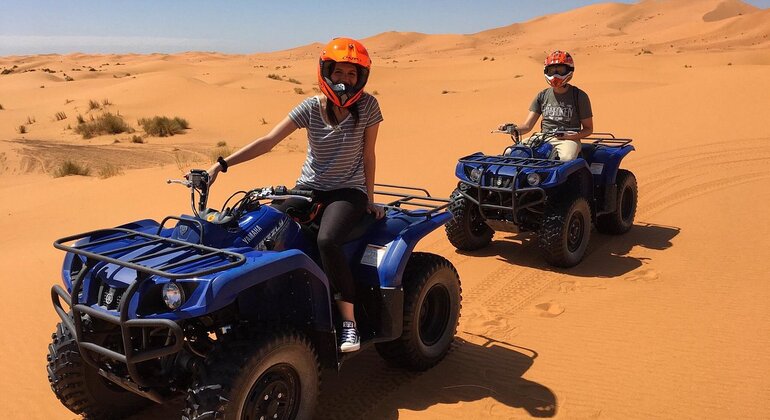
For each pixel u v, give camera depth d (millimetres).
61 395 3777
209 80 67000
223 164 3934
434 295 4770
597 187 7797
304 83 63906
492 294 6324
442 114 31531
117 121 32094
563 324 5512
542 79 49562
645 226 8570
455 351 5047
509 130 7637
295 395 3609
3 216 12445
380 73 70250
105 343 3658
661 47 144750
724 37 151875
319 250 3898
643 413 4055
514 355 4949
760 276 6363
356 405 4246
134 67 110438
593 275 6781
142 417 4133
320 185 4172
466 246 7688
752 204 9016
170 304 3113
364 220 4324
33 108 43875
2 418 4203
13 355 5223
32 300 6602
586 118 7527
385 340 4207
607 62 76125
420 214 4629
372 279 4191
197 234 3613
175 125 31656
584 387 4410
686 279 6457
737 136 13992
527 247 7930
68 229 10617
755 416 3965
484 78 65312
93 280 3453
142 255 3436
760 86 18641
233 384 3146
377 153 15742
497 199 7289
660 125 15844
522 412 4113
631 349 4949
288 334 3416
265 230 3785
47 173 21016
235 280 3148
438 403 4254
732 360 4676
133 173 17266
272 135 4082
